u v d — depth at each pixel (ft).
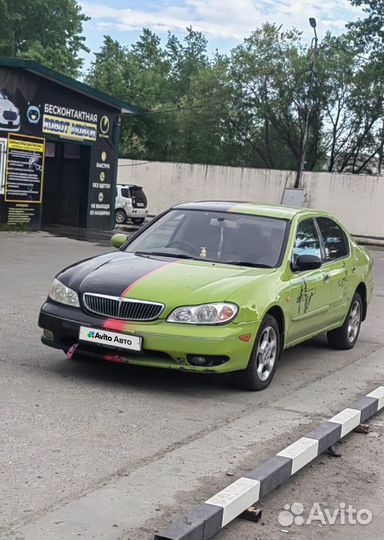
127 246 24.95
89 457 15.35
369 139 153.17
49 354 24.23
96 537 11.85
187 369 19.88
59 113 78.89
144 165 137.80
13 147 73.36
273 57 154.20
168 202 136.56
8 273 44.21
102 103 85.20
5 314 30.96
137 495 13.62
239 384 21.56
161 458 15.67
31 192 75.97
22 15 164.55
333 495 15.08
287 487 15.30
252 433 17.90
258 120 159.53
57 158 87.66
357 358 28.12
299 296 23.56
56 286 21.57
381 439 18.97
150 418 18.39
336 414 20.07
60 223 88.07
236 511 13.33
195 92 165.27
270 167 161.17
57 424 17.30
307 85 148.97
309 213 26.81
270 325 21.94
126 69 174.09
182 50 217.36
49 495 13.29
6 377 21.08
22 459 14.93
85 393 20.06
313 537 13.14
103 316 20.26
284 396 21.63
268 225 24.66
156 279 20.84
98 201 87.66
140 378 22.08
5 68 71.97
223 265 22.77
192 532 12.00
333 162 157.58
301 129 151.84
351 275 28.55
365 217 121.39
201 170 133.49
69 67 172.35
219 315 20.01
